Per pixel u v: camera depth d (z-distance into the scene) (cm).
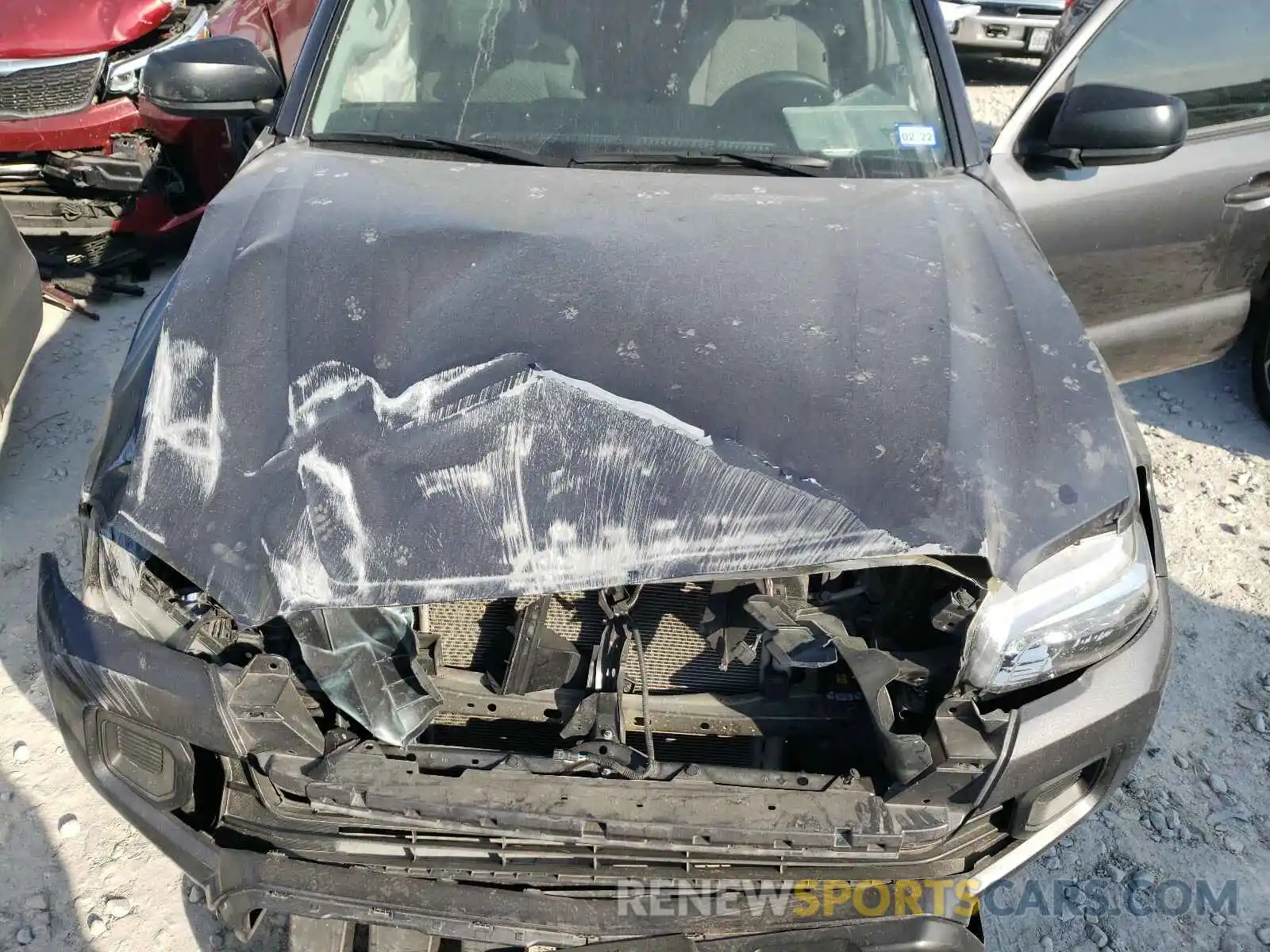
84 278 483
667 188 260
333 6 297
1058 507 183
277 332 211
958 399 196
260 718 183
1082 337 217
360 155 274
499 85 283
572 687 204
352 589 174
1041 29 692
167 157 481
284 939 245
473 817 180
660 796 182
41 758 282
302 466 186
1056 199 347
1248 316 428
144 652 189
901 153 274
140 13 466
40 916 246
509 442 187
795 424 189
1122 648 199
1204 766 296
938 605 186
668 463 183
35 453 390
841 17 285
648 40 283
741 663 205
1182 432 432
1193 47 363
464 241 232
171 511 185
